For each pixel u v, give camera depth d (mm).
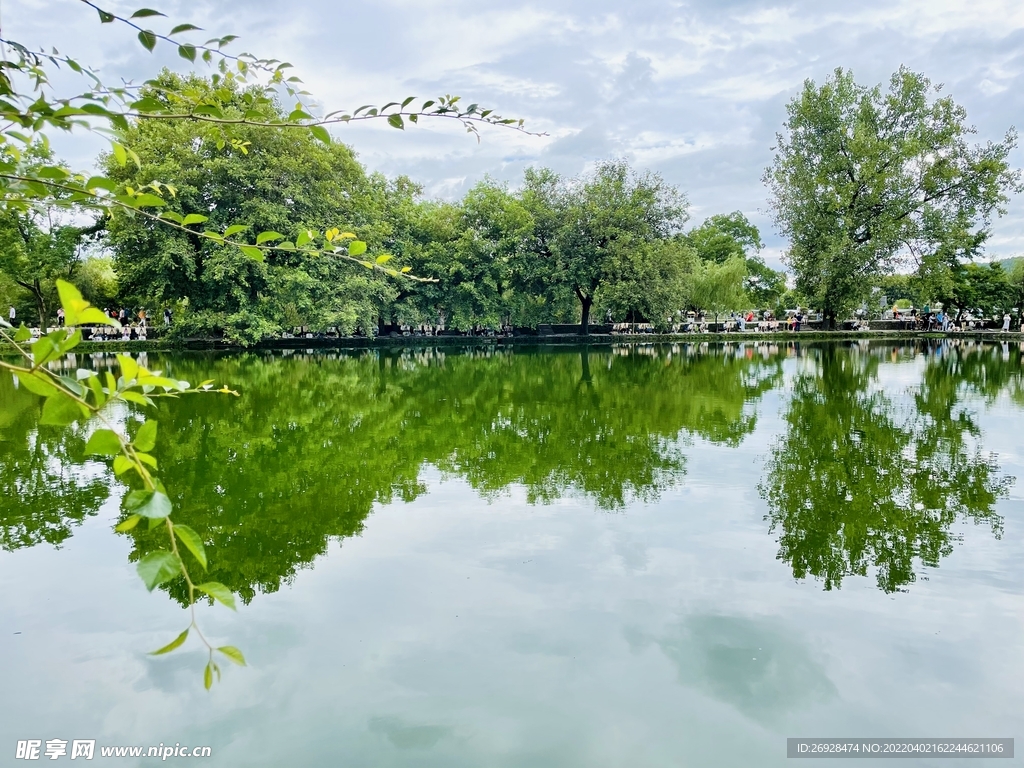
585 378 16312
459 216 33719
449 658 3420
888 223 27859
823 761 2676
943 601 3982
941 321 39750
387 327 35406
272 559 4668
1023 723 2918
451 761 2668
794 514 5500
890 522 5297
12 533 5188
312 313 25703
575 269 31125
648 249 29812
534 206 32281
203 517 5520
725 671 3299
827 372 16938
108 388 1286
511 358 23812
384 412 11000
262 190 24516
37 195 1697
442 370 18875
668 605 3957
